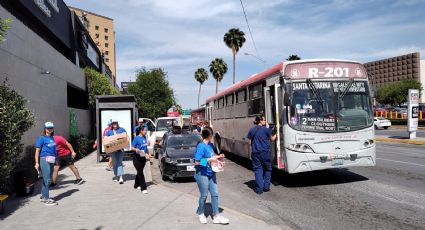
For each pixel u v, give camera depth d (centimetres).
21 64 1467
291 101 1095
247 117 1534
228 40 6097
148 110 6072
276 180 1266
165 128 2438
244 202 967
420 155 1891
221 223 739
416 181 1134
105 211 867
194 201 955
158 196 1024
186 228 715
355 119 1109
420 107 6009
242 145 1623
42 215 849
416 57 11150
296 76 1110
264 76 1293
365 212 820
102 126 1930
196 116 4447
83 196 1051
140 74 6234
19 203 979
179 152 1378
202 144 748
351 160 1097
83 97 3053
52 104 1909
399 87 8956
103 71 4850
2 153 981
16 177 1066
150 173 1480
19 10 1891
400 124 5534
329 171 1394
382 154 1972
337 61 1129
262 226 721
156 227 727
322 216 807
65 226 755
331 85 1114
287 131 1095
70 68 2430
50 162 963
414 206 848
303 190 1089
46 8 2206
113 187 1184
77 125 2492
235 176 1413
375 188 1057
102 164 1834
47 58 1845
